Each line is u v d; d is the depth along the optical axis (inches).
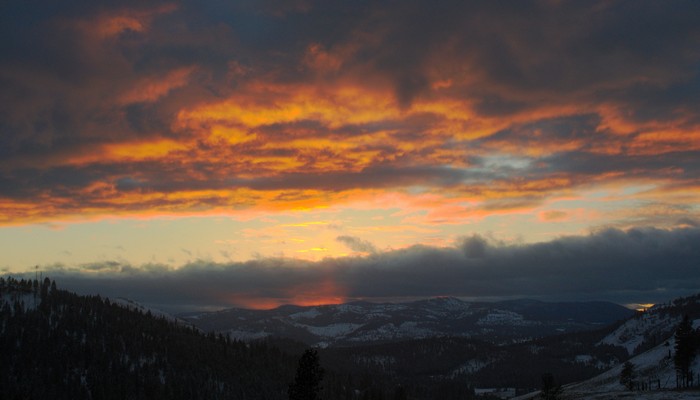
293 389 4495.6
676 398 7209.6
